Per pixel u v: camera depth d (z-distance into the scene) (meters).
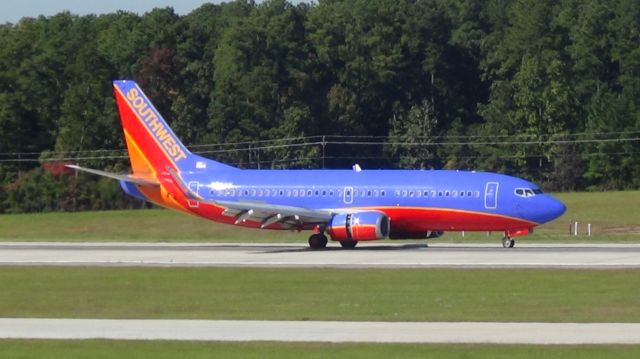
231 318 126.69
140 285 161.88
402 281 161.88
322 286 157.62
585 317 124.44
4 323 123.25
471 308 133.00
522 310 130.75
